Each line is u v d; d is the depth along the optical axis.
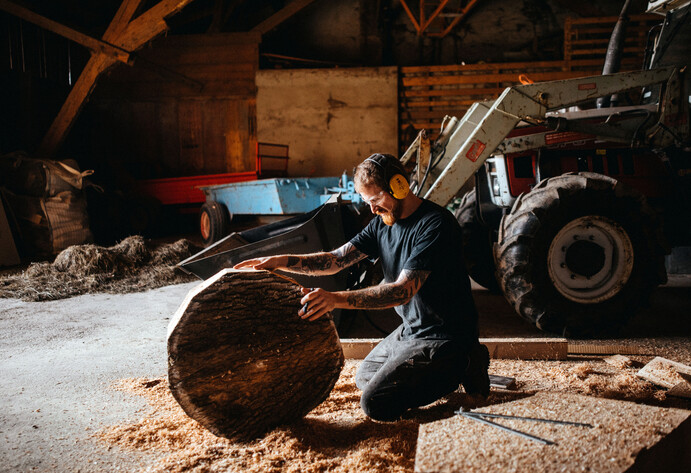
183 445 2.07
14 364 3.17
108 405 2.53
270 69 12.47
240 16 13.10
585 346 3.23
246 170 12.55
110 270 5.89
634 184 4.07
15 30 10.15
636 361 3.00
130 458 1.99
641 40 11.18
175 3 8.13
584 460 1.40
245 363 2.02
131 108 12.67
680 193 4.23
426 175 3.86
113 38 8.48
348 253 2.30
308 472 1.82
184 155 12.69
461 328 2.12
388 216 2.08
